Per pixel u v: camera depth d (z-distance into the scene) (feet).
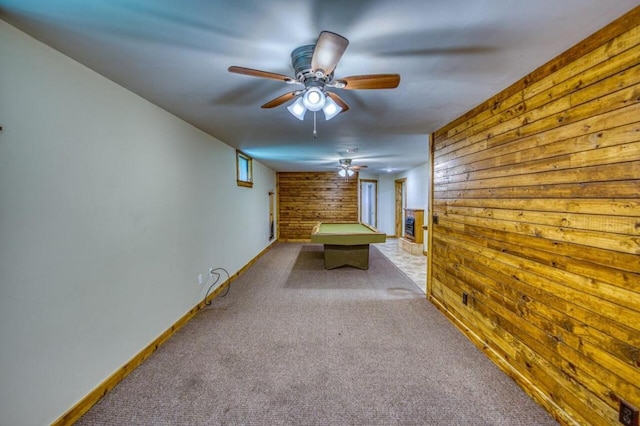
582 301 5.03
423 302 11.73
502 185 7.16
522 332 6.49
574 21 4.32
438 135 11.02
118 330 6.73
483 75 6.26
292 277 15.56
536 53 5.31
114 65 5.76
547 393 5.78
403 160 20.17
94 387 6.00
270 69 5.91
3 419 4.39
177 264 9.45
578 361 5.10
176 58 5.46
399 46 5.00
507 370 6.89
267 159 19.57
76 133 5.63
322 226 21.81
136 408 5.83
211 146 12.28
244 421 5.50
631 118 4.19
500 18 4.21
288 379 6.75
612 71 4.43
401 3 3.84
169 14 4.10
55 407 5.17
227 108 8.49
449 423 5.47
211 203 12.30
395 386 6.51
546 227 5.79
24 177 4.67
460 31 4.54
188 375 6.89
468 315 8.82
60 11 4.04
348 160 19.54
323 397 6.15
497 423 5.48
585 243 4.95
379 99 7.71
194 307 10.61
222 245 13.55
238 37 4.71
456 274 9.58
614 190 4.46
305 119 9.70
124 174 6.98
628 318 4.30
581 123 4.98
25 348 4.69
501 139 7.16
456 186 9.54
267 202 24.04
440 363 7.40
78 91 5.66
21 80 4.60
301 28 4.45
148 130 7.93
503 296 7.16
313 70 4.76
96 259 6.12
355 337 8.77
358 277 15.58
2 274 4.37
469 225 8.73
